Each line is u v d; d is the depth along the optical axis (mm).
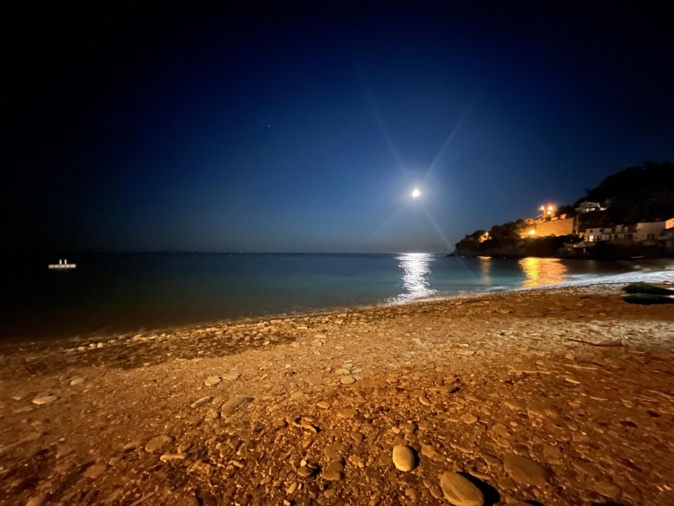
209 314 14609
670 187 81000
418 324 10023
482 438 3367
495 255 114000
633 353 5930
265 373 6094
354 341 8227
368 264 71250
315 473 3014
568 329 8320
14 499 2918
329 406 4430
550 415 3711
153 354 7910
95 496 2910
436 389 4703
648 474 2656
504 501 2492
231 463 3277
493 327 9070
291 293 21719
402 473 2922
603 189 98188
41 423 4453
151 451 3609
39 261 106875
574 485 2604
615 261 62750
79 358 7785
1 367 7195
